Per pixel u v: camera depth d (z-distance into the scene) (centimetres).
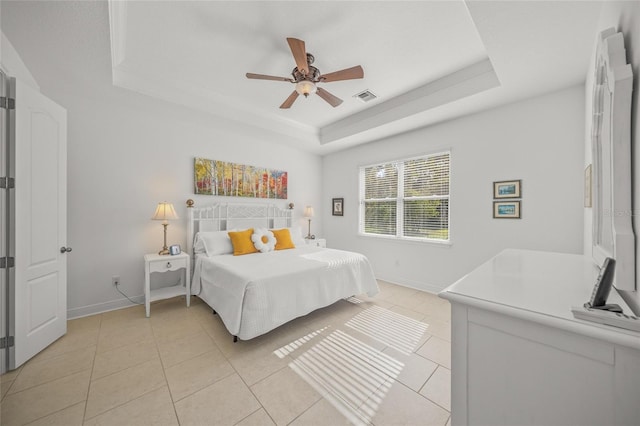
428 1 177
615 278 88
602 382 67
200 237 334
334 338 231
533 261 162
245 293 215
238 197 403
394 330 247
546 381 75
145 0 175
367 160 447
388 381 174
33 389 163
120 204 300
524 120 277
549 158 262
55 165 218
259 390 164
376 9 184
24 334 189
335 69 258
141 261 314
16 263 184
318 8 183
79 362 192
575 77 231
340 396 160
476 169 314
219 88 301
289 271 245
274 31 206
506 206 291
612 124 91
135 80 261
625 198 88
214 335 235
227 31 206
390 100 338
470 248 322
